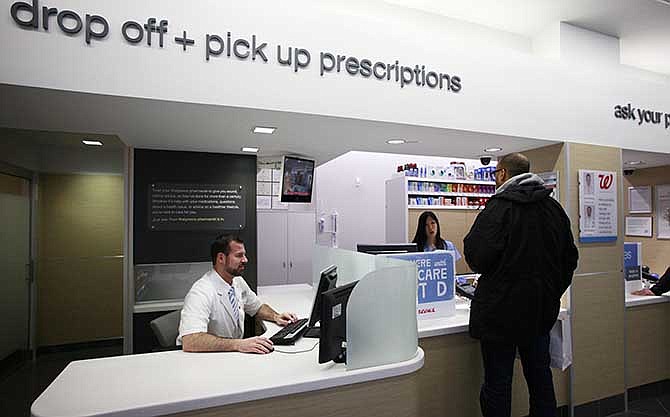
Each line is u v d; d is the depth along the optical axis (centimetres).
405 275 195
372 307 183
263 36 213
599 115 327
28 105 204
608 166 330
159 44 193
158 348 266
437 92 259
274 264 541
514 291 217
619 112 338
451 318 262
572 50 335
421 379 237
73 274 482
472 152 366
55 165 470
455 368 247
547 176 328
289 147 331
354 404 175
